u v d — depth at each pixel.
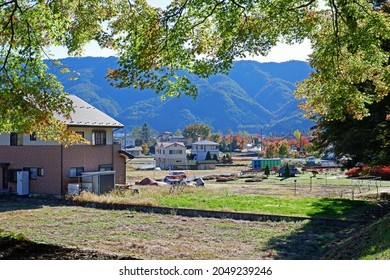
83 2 10.20
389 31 8.83
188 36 8.55
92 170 29.58
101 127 30.16
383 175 41.16
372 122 18.27
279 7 8.53
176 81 8.70
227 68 9.08
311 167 66.75
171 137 133.12
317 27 9.56
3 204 25.41
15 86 9.34
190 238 15.01
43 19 9.27
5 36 9.55
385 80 10.85
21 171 28.98
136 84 8.45
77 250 8.28
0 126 10.34
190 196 26.89
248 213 19.58
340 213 19.52
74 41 10.43
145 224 18.19
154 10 9.46
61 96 9.90
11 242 8.67
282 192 32.44
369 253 8.71
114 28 9.90
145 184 39.06
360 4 8.92
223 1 8.21
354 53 9.80
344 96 9.93
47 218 19.94
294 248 13.27
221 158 92.81
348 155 20.72
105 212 21.94
